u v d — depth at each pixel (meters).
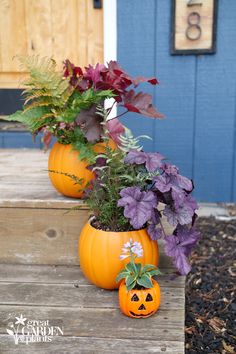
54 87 1.62
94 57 2.56
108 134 1.66
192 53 2.42
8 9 2.54
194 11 2.38
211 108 2.48
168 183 1.50
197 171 2.55
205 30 2.39
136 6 2.41
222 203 2.58
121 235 1.52
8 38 2.56
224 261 2.10
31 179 1.99
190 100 2.48
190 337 1.67
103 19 2.48
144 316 1.44
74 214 1.71
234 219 2.44
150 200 1.48
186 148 2.54
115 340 1.37
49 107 1.65
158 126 2.52
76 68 1.71
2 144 2.65
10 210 1.73
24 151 2.56
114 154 1.57
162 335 1.38
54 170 1.71
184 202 1.52
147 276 1.44
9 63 2.59
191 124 2.51
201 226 2.38
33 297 1.55
